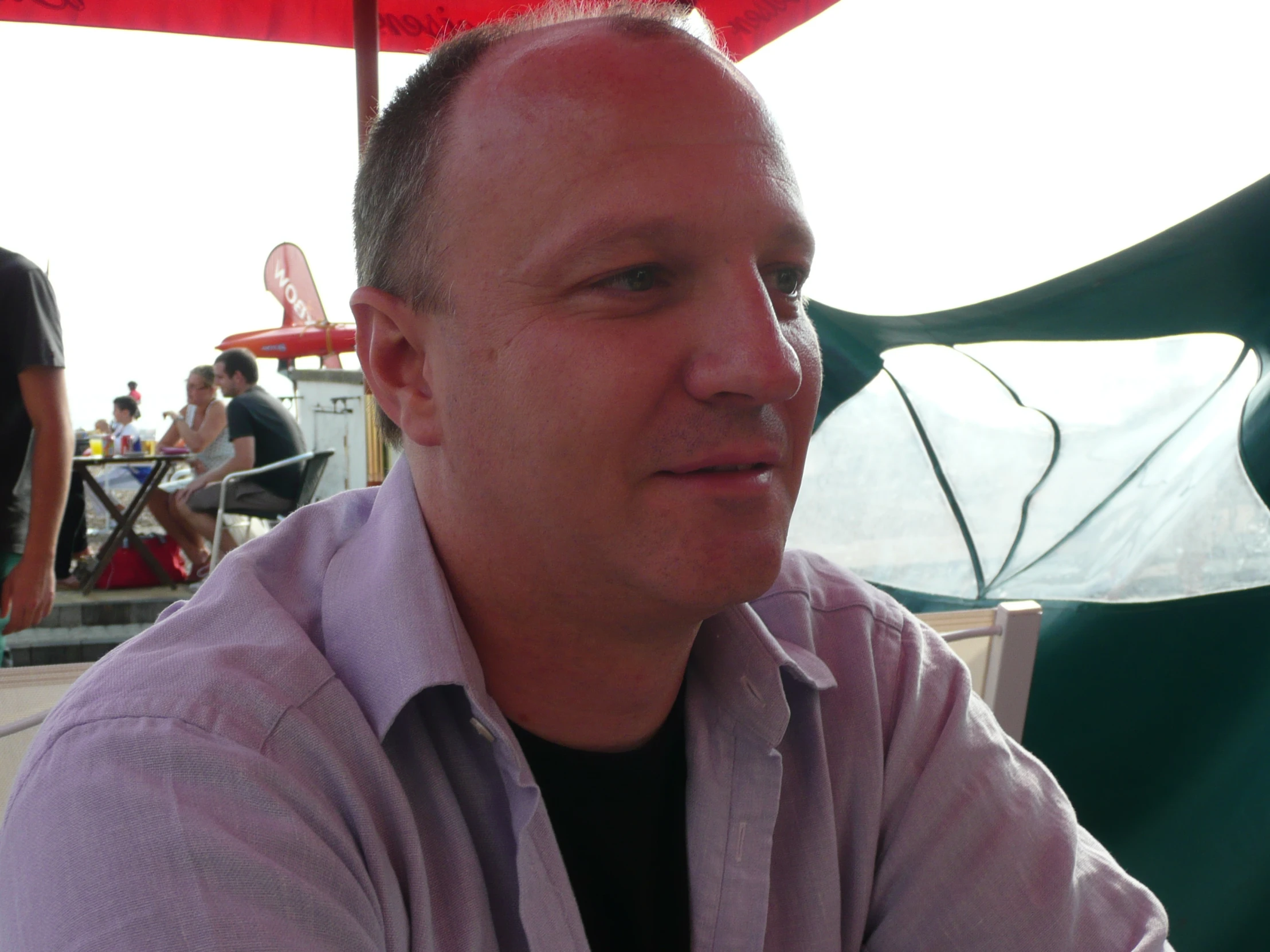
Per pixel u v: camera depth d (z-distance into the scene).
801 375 0.62
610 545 0.63
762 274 0.67
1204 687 1.89
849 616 0.92
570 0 0.76
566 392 0.61
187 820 0.52
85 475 5.12
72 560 5.17
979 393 2.29
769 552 0.63
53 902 0.50
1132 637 1.96
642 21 0.66
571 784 0.76
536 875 0.65
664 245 0.61
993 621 1.42
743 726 0.79
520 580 0.68
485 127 0.63
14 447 2.12
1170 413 2.01
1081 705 2.01
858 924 0.86
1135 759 1.96
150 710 0.57
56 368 2.13
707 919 0.76
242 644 0.64
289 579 0.77
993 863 0.87
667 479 0.62
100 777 0.54
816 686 0.82
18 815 0.56
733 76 0.66
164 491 5.58
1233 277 1.84
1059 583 2.14
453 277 0.65
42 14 2.53
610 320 0.61
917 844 0.87
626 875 0.77
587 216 0.60
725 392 0.60
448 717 0.69
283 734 0.60
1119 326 2.03
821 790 0.83
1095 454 2.14
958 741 0.91
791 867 0.81
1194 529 1.90
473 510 0.68
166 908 0.50
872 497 2.50
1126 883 0.92
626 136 0.61
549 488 0.63
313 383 8.51
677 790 0.81
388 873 0.61
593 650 0.71
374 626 0.68
